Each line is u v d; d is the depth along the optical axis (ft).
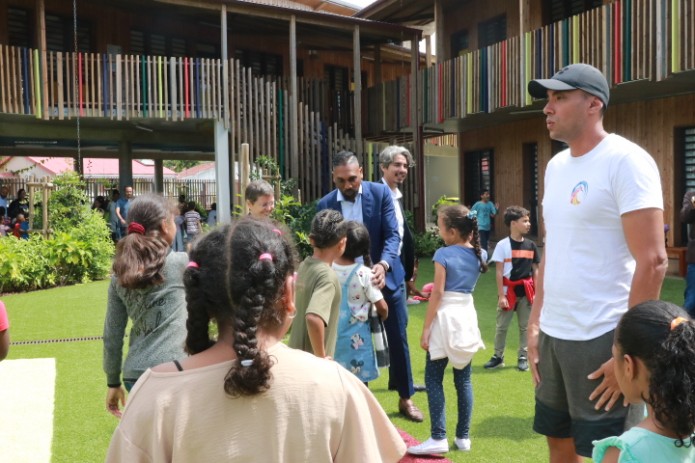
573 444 9.45
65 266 38.93
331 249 11.69
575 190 8.76
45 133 51.70
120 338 9.88
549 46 37.91
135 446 4.70
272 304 5.04
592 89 8.59
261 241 5.09
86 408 16.51
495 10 51.88
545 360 9.25
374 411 5.36
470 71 45.29
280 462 4.70
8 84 42.22
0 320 9.80
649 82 33.04
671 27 29.76
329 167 51.62
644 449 6.01
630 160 8.24
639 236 8.07
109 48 53.16
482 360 20.54
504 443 13.85
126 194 51.90
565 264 8.81
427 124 52.31
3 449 13.92
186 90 46.44
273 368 4.89
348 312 13.30
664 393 5.85
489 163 55.26
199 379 4.81
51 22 51.52
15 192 84.84
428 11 58.75
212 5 46.83
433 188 86.63
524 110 43.80
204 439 4.66
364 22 52.16
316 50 65.92
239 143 47.75
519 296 19.13
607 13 33.91
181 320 9.46
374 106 57.06
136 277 9.13
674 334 5.93
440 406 13.25
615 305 8.45
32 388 18.13
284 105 49.98
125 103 45.42
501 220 53.06
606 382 8.29
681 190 37.70
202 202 101.45
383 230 15.58
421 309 28.60
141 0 50.65
